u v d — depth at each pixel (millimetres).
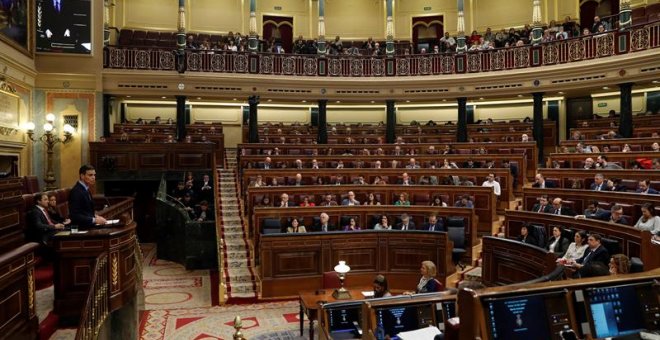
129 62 18484
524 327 3283
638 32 16016
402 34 25234
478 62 19672
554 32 19938
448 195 13000
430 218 11148
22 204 6848
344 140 20812
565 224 9648
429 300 4195
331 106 23906
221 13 24328
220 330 8453
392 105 20719
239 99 20625
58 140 15008
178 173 16266
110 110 19812
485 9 24297
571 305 3494
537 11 18734
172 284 11516
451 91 20031
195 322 8859
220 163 19094
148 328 8523
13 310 4777
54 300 6082
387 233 10562
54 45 16125
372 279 10500
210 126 21094
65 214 10750
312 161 16219
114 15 22906
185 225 13094
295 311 9492
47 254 8164
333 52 21641
